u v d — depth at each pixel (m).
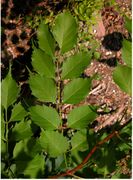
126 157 0.39
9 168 0.37
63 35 0.36
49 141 0.37
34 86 0.36
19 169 0.36
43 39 0.36
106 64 1.11
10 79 0.38
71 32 0.36
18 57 1.07
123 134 0.38
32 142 0.37
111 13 1.17
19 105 0.38
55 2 1.09
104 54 1.12
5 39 1.08
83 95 0.37
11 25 1.10
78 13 1.02
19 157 0.36
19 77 1.03
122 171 0.40
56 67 0.37
